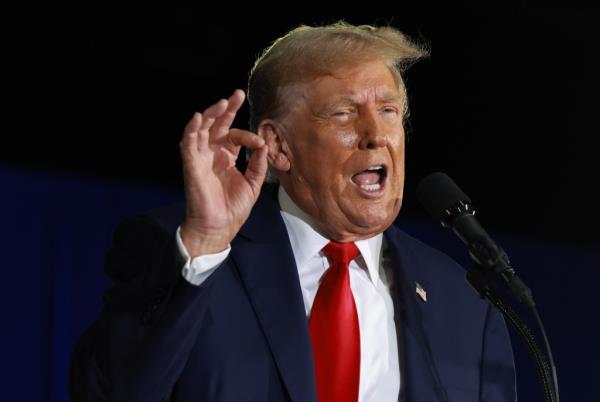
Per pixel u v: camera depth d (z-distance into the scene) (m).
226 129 5.51
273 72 6.53
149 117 13.49
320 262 6.57
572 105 15.49
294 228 6.62
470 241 5.97
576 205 15.34
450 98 15.03
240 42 14.09
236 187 5.61
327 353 6.24
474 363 6.73
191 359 5.97
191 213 5.49
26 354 11.07
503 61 15.22
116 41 13.39
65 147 12.78
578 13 15.14
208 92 13.95
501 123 15.23
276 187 6.86
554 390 5.66
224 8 13.98
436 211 6.14
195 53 13.90
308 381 6.02
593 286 14.44
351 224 6.38
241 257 6.37
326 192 6.35
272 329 6.14
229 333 6.08
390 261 6.84
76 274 11.64
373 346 6.43
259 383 6.00
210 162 5.48
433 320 6.68
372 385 6.32
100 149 13.04
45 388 11.11
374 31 6.64
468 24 14.95
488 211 15.05
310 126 6.36
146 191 12.42
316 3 14.16
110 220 12.05
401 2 14.52
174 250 5.52
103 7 13.27
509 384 6.83
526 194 15.21
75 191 11.91
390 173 6.35
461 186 14.99
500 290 13.02
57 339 11.23
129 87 13.45
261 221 6.58
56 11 12.97
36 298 11.29
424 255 7.06
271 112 6.54
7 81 12.55
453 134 15.00
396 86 6.56
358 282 6.62
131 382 5.49
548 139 15.40
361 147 6.29
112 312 5.83
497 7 14.92
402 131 6.47
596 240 15.25
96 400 5.74
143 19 13.55
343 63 6.34
